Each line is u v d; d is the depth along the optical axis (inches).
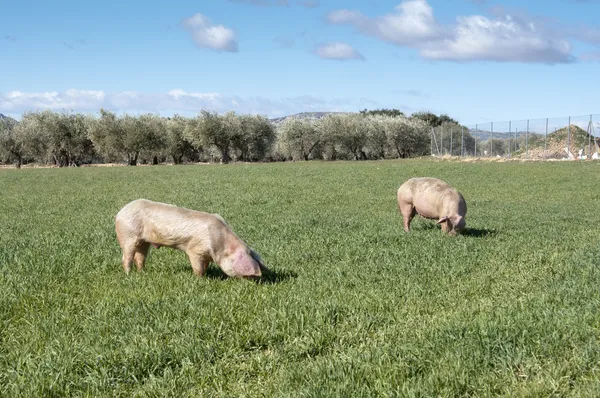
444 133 3038.9
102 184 1326.3
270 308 290.7
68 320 275.4
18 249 455.8
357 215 725.9
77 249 456.8
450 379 201.0
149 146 3014.3
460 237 515.5
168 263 410.3
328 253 449.7
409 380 203.0
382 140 3587.6
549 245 480.1
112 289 331.0
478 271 390.3
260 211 752.3
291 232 557.6
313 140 3513.8
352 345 250.1
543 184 1214.3
